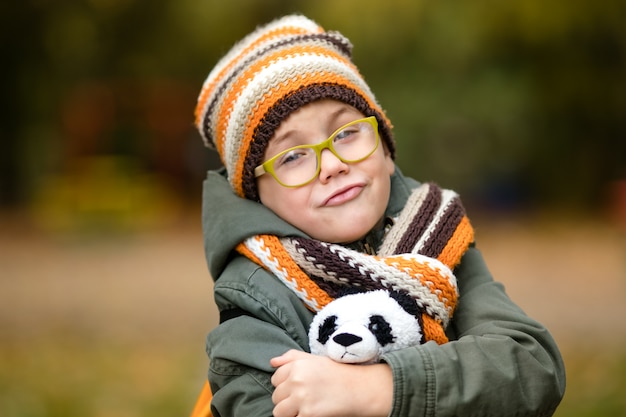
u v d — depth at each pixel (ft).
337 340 5.30
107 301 28.84
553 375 5.56
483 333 5.76
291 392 5.24
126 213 49.70
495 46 46.42
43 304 28.45
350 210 5.89
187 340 22.57
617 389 16.71
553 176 54.03
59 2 51.31
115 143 65.98
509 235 46.75
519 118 48.91
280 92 5.85
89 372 19.51
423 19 41.75
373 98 6.41
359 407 5.20
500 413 5.33
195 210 59.98
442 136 47.91
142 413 16.21
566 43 47.83
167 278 33.86
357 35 40.04
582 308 26.94
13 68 54.03
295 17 6.78
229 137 6.06
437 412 5.22
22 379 18.98
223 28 48.03
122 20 52.60
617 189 51.19
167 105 66.95
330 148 5.85
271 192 6.02
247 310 5.77
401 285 5.54
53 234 47.42
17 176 56.49
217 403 5.68
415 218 6.06
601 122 53.01
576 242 44.04
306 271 5.74
